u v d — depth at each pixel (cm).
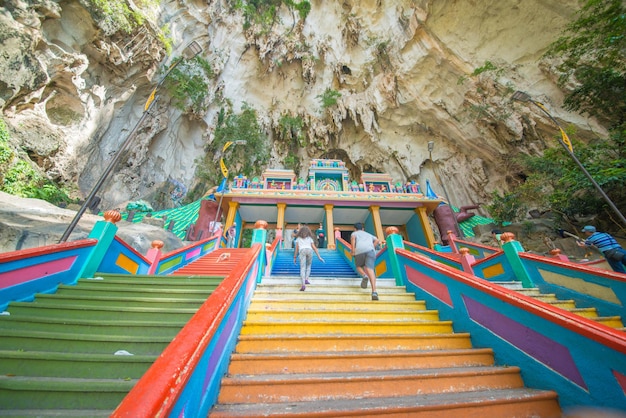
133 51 1662
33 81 1170
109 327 248
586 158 1073
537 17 1689
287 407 176
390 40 2264
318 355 240
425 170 2403
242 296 308
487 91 1912
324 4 2528
